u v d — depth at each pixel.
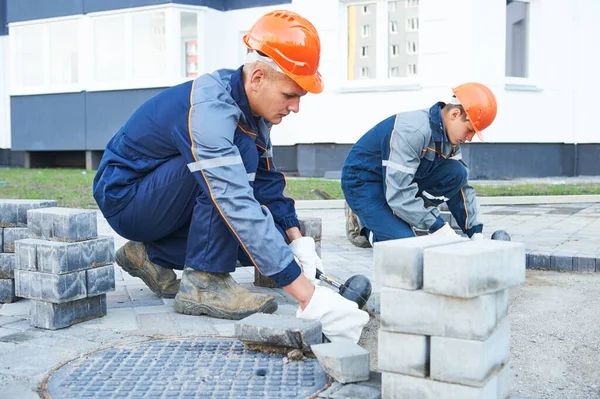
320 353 2.35
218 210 2.93
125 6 14.23
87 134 14.99
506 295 2.08
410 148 3.97
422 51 11.85
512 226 6.39
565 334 3.06
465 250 1.92
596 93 12.56
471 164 11.69
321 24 12.57
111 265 3.23
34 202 3.58
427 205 4.71
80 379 2.41
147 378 2.41
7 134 17.02
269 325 2.64
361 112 12.42
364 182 4.33
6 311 3.39
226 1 14.21
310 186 10.33
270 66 2.94
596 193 9.20
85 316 3.16
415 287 1.97
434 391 1.96
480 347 1.89
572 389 2.40
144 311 3.37
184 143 2.98
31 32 15.66
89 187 10.05
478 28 11.45
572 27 12.38
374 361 2.67
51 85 15.50
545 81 12.28
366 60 12.56
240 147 3.12
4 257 3.55
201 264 3.23
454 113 4.00
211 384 2.35
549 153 12.41
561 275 4.42
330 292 2.78
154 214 3.30
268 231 2.78
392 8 12.25
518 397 2.20
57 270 2.96
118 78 14.70
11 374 2.46
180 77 14.00
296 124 13.18
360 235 5.42
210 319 3.21
